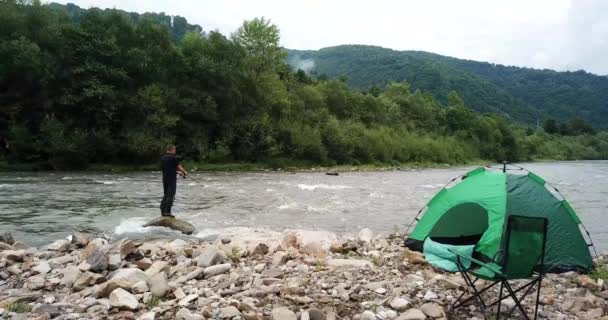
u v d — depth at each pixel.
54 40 38.66
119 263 7.43
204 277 6.96
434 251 6.88
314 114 60.62
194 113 46.16
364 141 62.12
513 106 192.88
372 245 10.01
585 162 96.69
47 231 12.64
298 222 14.91
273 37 60.31
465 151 85.56
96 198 20.08
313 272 7.19
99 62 39.91
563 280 7.28
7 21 37.56
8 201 18.77
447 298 6.02
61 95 38.12
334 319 5.11
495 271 5.13
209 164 45.50
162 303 5.53
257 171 44.81
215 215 15.91
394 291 6.16
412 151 71.19
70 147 35.94
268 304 5.57
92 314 5.10
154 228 11.51
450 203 8.03
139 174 35.00
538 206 7.36
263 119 51.19
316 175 40.31
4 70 35.91
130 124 41.22
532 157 104.25
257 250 8.70
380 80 192.50
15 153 35.38
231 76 49.72
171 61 46.72
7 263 7.71
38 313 5.09
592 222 16.05
